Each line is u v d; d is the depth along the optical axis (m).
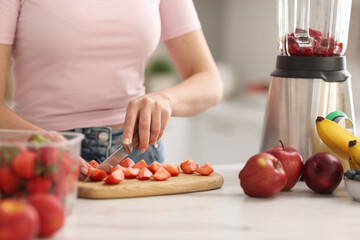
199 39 1.61
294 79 1.26
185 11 1.58
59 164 0.77
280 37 1.30
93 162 1.18
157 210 0.94
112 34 1.39
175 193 1.08
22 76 1.40
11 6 1.31
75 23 1.34
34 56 1.36
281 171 1.06
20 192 0.75
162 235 0.79
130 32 1.41
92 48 1.37
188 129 3.66
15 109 1.46
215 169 1.37
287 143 1.28
